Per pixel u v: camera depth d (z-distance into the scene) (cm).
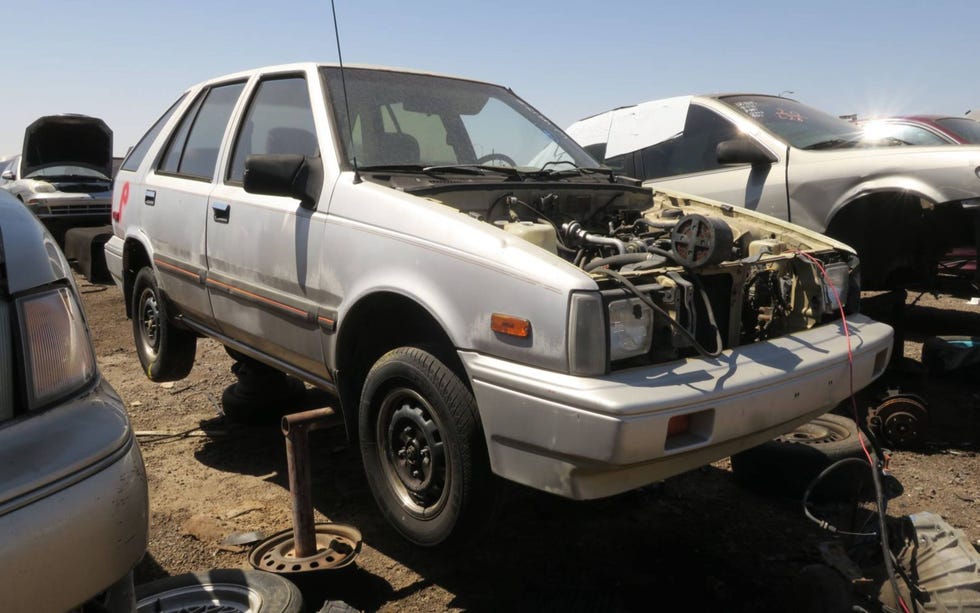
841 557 257
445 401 261
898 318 491
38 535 148
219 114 421
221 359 609
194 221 398
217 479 374
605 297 233
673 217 352
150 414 474
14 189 1284
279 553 281
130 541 166
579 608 256
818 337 287
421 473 281
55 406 168
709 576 280
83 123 1277
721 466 389
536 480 239
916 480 371
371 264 289
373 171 317
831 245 324
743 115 577
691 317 257
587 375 229
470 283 256
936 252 512
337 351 304
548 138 409
